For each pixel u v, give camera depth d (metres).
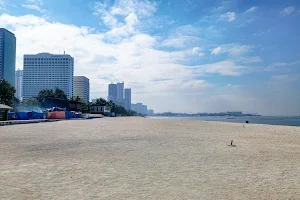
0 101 71.50
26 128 31.19
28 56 196.75
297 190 6.84
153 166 9.74
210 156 12.20
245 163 10.55
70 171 8.75
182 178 7.99
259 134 26.27
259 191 6.72
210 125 46.06
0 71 181.38
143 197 6.13
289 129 35.38
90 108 142.25
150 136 22.31
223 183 7.46
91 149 13.98
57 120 61.22
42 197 6.06
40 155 11.90
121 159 11.11
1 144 15.80
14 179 7.64
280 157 12.10
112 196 6.18
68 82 197.38
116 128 33.34
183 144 16.84
